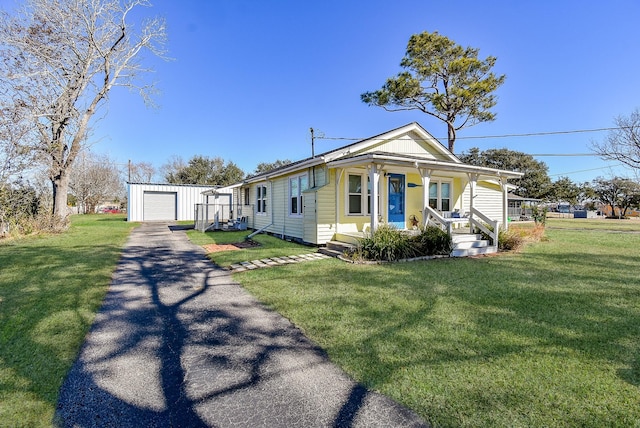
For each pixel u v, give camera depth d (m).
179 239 12.38
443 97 19.31
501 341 3.18
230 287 5.46
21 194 12.04
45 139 12.79
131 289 5.35
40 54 12.45
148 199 23.59
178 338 3.43
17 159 11.50
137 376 2.67
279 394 2.39
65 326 3.68
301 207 11.41
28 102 12.12
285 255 8.49
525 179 40.19
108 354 3.07
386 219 11.01
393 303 4.41
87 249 9.09
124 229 16.00
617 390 2.32
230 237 13.02
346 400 2.29
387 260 7.58
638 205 39.28
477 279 5.75
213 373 2.71
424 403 2.23
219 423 2.07
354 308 4.23
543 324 3.61
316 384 2.52
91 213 37.38
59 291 4.98
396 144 11.19
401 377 2.56
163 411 2.21
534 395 2.28
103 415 2.17
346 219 10.34
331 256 8.36
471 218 10.14
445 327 3.55
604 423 1.98
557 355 2.88
